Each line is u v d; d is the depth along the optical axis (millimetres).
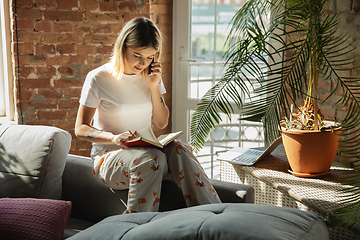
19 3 2797
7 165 1823
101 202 1818
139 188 1582
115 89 1852
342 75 2102
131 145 1690
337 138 1809
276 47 2723
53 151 1817
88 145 3086
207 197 1596
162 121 2061
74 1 2895
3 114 3174
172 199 1707
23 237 1474
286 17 1733
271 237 792
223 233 838
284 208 983
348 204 1486
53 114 2994
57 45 2914
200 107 1969
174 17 3221
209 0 3074
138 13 3031
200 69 3211
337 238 1428
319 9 1703
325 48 2096
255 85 2912
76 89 3014
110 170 1701
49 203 1593
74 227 1785
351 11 2016
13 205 1577
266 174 1881
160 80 2090
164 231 916
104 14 2969
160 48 1949
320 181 1772
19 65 2877
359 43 1998
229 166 2129
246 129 3096
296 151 1816
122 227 1057
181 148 1668
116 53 1814
